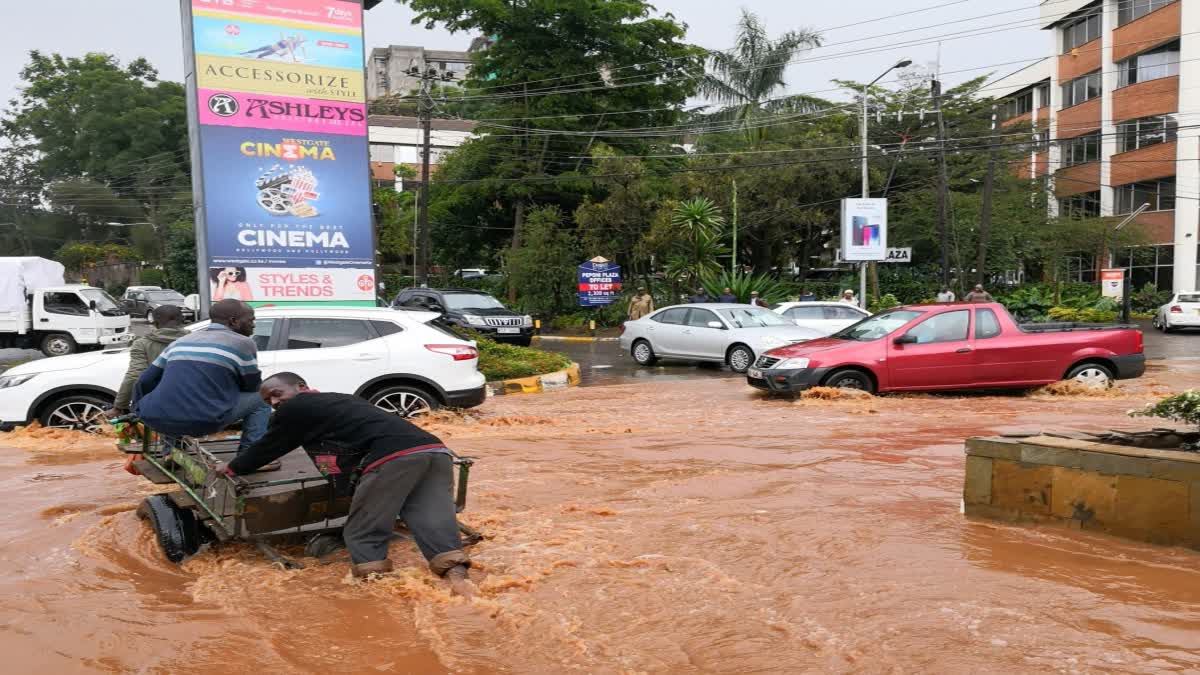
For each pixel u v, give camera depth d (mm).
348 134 16234
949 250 37469
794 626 4031
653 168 39500
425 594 4539
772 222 36250
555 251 34688
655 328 19672
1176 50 36000
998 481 5801
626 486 7117
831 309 19812
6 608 4430
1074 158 43156
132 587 4777
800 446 8992
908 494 6703
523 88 38188
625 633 4000
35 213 69062
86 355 10234
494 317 22422
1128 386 13719
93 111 67125
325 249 16109
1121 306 32562
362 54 16297
